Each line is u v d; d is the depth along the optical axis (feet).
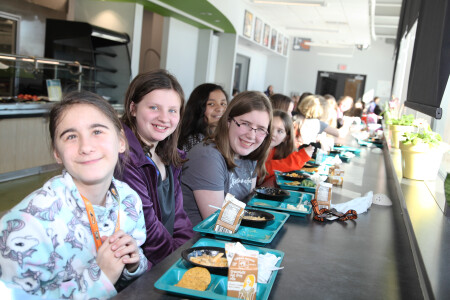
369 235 5.83
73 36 20.70
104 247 3.81
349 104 28.19
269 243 5.20
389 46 55.16
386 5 29.32
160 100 5.84
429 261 3.91
